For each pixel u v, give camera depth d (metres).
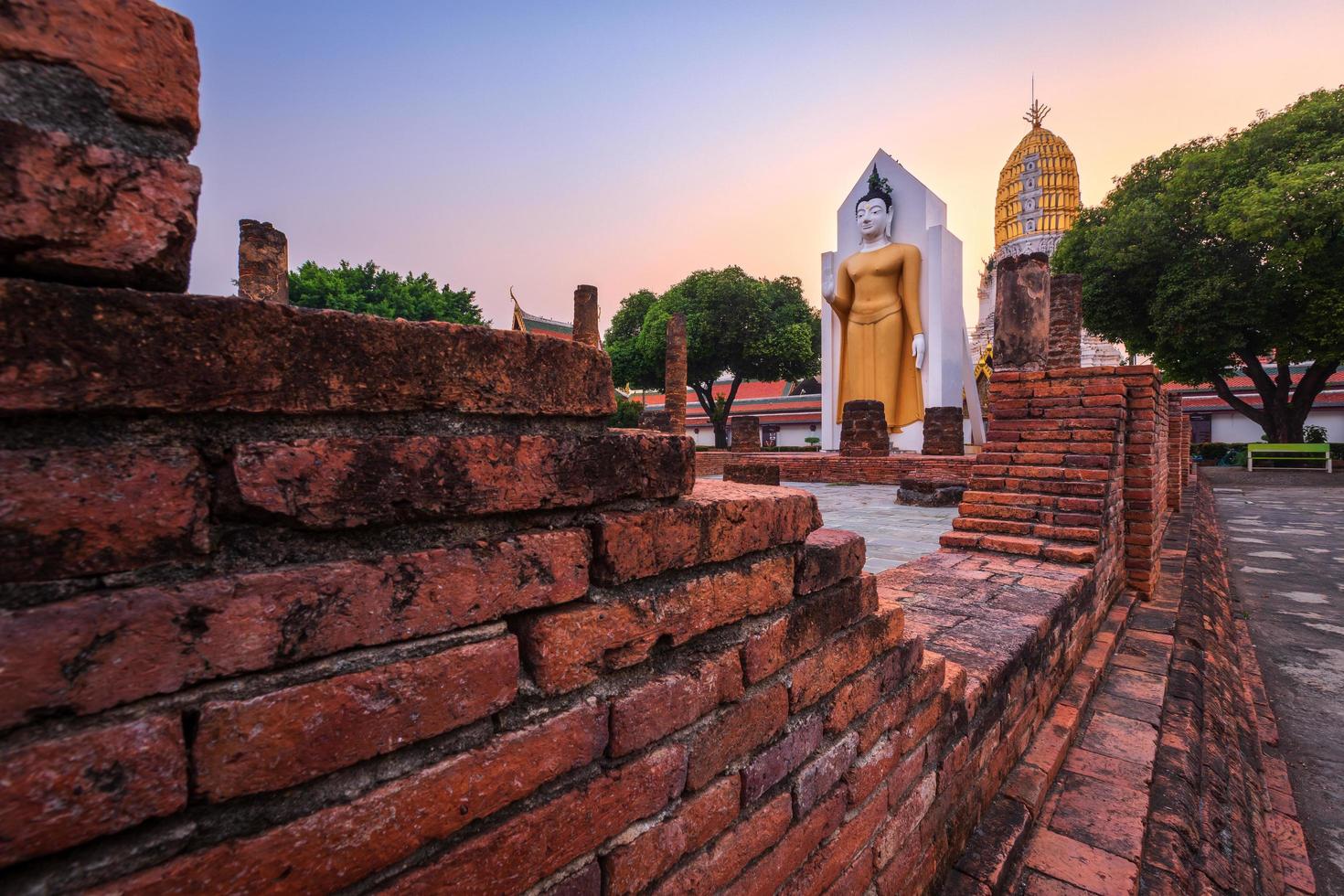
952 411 15.63
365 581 0.72
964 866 2.01
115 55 0.62
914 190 19.88
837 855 1.45
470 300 26.67
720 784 1.16
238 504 0.66
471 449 0.82
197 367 0.63
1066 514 4.32
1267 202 14.80
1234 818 2.71
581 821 0.92
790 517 1.34
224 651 0.64
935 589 3.46
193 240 0.67
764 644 1.26
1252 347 18.64
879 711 1.63
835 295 20.80
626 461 1.02
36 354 0.56
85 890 0.57
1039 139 34.38
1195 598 5.34
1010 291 6.62
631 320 30.50
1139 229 17.27
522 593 0.87
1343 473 19.67
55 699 0.56
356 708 0.71
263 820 0.67
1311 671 4.89
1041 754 2.62
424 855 0.77
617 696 0.99
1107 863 2.11
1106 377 4.68
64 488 0.57
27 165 0.57
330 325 0.71
